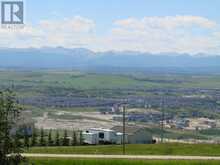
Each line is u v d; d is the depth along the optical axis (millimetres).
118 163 59188
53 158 61844
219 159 63219
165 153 71875
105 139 106625
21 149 36656
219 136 172000
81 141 100562
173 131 179000
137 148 78625
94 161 59656
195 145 83938
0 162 35531
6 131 35281
